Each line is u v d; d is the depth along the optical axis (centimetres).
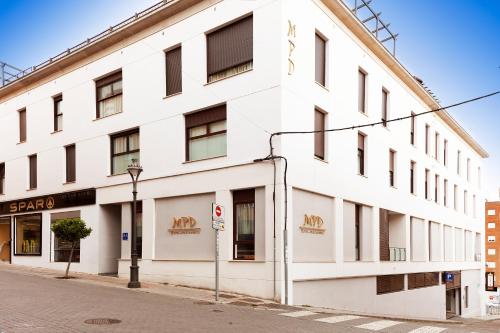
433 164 3005
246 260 1539
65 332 812
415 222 2677
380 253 2188
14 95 2670
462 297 3509
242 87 1619
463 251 3600
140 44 1981
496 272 5984
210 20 1734
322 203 1744
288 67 1561
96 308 1107
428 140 2991
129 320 966
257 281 1497
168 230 1795
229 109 1647
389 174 2345
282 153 1501
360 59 2083
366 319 1195
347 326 1047
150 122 1903
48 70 2402
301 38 1645
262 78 1570
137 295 1410
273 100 1532
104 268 2067
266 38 1573
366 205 2083
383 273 2183
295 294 1531
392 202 2344
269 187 1511
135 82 1986
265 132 1541
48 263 2297
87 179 2152
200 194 1711
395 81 2456
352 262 1906
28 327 841
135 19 1952
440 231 3098
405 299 2445
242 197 1598
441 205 3139
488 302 5688
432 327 1105
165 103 1856
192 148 1772
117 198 1998
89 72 2205
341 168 1866
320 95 1747
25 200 2491
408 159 2589
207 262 1645
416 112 2742
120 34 2025
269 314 1182
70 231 1802
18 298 1210
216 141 1702
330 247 1775
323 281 1708
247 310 1231
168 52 1891
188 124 1788
